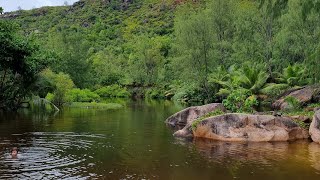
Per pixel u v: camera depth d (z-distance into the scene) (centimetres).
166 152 1373
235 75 4056
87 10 14062
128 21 12406
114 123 2219
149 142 1578
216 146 1494
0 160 1199
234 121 1666
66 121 2278
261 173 1093
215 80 4025
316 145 1523
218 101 4116
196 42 4191
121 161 1226
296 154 1345
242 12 4619
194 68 4209
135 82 6384
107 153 1348
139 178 1031
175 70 4684
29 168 1106
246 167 1159
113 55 8019
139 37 7694
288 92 3175
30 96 3028
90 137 1689
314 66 2097
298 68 3750
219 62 4731
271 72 4109
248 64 4222
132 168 1138
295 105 2544
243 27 4525
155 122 2289
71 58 5406
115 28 11506
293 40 4153
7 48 2517
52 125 2081
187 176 1059
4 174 1035
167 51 7231
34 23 13175
